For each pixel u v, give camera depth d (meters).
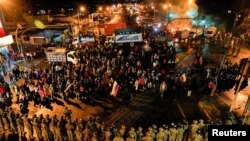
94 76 23.05
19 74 26.58
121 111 18.98
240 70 19.97
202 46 35.16
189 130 14.09
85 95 20.38
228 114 18.03
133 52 29.73
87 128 14.10
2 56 28.97
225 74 22.77
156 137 13.43
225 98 20.64
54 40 37.94
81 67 25.06
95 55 29.42
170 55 29.11
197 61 25.03
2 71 28.17
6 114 16.36
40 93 20.45
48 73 24.39
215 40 35.78
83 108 19.58
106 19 52.69
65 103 20.41
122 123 17.42
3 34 26.27
